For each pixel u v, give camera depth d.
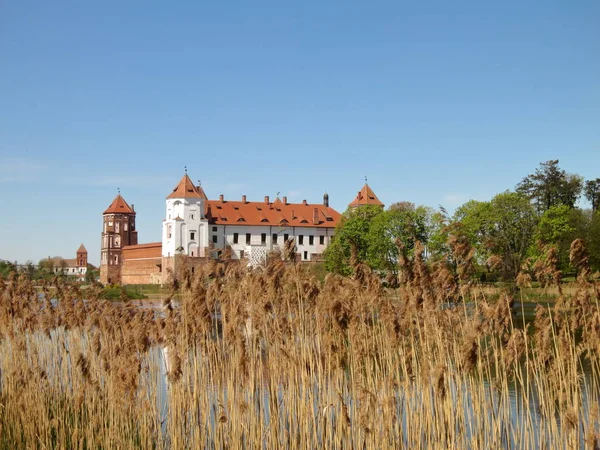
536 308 13.32
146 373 16.77
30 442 15.84
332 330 14.05
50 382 18.86
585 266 12.86
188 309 15.09
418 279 13.94
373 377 14.70
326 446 13.24
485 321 13.16
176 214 107.56
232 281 15.44
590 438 11.05
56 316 19.91
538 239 13.70
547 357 12.80
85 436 15.77
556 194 92.50
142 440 15.02
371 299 14.73
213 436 15.14
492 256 13.58
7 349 18.92
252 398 14.10
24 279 20.33
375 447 12.85
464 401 13.05
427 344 13.53
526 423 12.49
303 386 13.80
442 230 14.00
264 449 14.24
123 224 145.62
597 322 12.55
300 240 116.25
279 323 14.98
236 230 112.75
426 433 13.66
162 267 108.69
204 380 14.99
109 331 18.20
